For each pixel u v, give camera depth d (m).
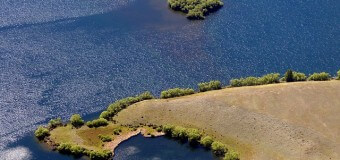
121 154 138.25
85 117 152.75
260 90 155.12
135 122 148.75
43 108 156.38
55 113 154.38
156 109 152.00
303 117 143.50
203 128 145.00
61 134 144.25
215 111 148.75
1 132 146.50
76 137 142.88
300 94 152.00
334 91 152.50
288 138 137.38
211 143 139.25
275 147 135.75
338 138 135.75
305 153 132.25
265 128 141.38
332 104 147.38
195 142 140.88
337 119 142.00
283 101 149.75
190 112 149.88
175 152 139.00
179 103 153.00
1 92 163.12
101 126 147.38
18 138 144.38
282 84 158.50
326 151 132.25
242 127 143.00
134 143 142.12
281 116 144.25
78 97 161.25
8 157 137.50
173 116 149.50
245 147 137.50
